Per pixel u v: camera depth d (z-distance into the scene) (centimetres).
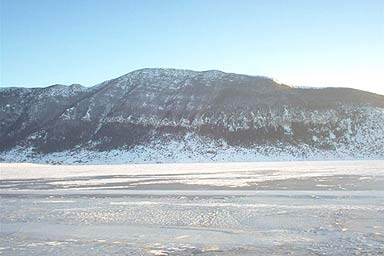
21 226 1709
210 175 4478
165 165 7806
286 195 2564
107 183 3662
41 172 5612
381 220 1691
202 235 1503
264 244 1360
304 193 2644
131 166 7556
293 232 1516
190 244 1378
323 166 6172
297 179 3719
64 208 2184
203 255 1256
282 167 6088
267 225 1644
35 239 1477
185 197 2573
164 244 1384
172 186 3288
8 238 1498
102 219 1841
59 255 1277
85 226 1692
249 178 3947
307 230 1541
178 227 1648
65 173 5309
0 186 3550
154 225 1694
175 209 2086
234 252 1277
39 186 3488
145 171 5547
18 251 1327
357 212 1881
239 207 2109
